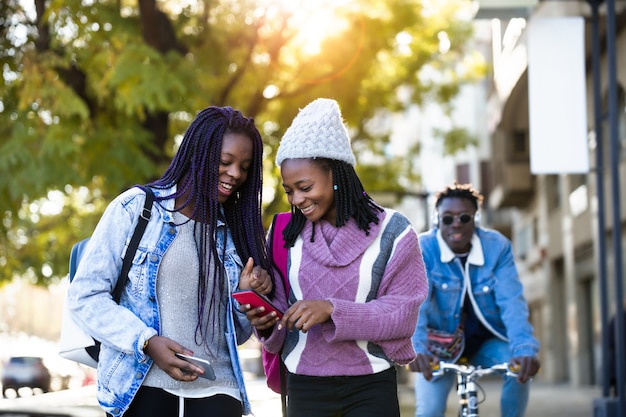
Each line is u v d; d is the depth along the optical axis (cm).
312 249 429
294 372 432
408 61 1969
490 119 3303
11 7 1452
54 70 1394
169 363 390
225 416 414
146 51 1313
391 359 429
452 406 1702
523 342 576
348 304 409
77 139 1338
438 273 606
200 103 1370
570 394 2280
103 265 406
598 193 1117
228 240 433
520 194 3212
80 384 4122
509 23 2338
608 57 1055
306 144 419
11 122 1403
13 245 1966
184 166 423
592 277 2512
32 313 6900
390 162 2447
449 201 601
